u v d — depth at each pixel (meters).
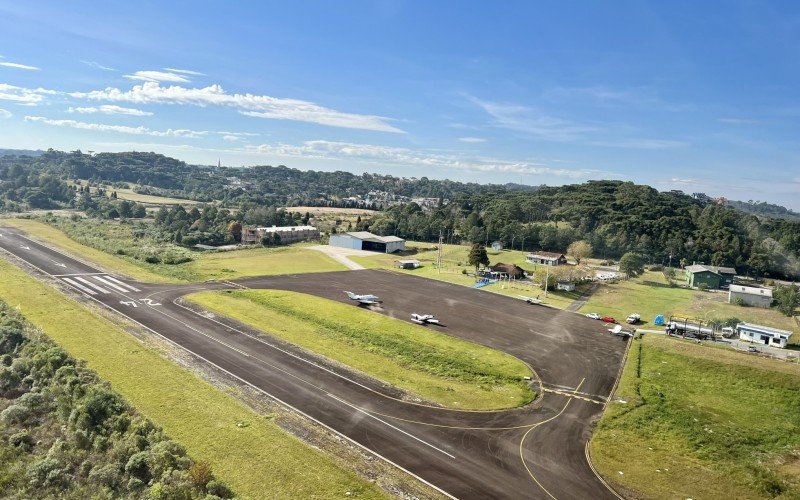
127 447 32.72
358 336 63.31
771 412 47.53
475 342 63.91
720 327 71.94
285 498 30.06
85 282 82.56
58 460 31.25
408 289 94.75
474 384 50.69
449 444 38.31
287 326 66.25
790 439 42.59
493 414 44.00
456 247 158.38
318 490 31.12
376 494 31.20
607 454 38.22
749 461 38.50
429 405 45.00
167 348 54.50
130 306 70.31
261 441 36.38
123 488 29.36
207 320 66.56
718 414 46.59
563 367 56.59
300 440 37.06
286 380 48.38
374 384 48.88
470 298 89.12
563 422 43.22
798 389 50.75
